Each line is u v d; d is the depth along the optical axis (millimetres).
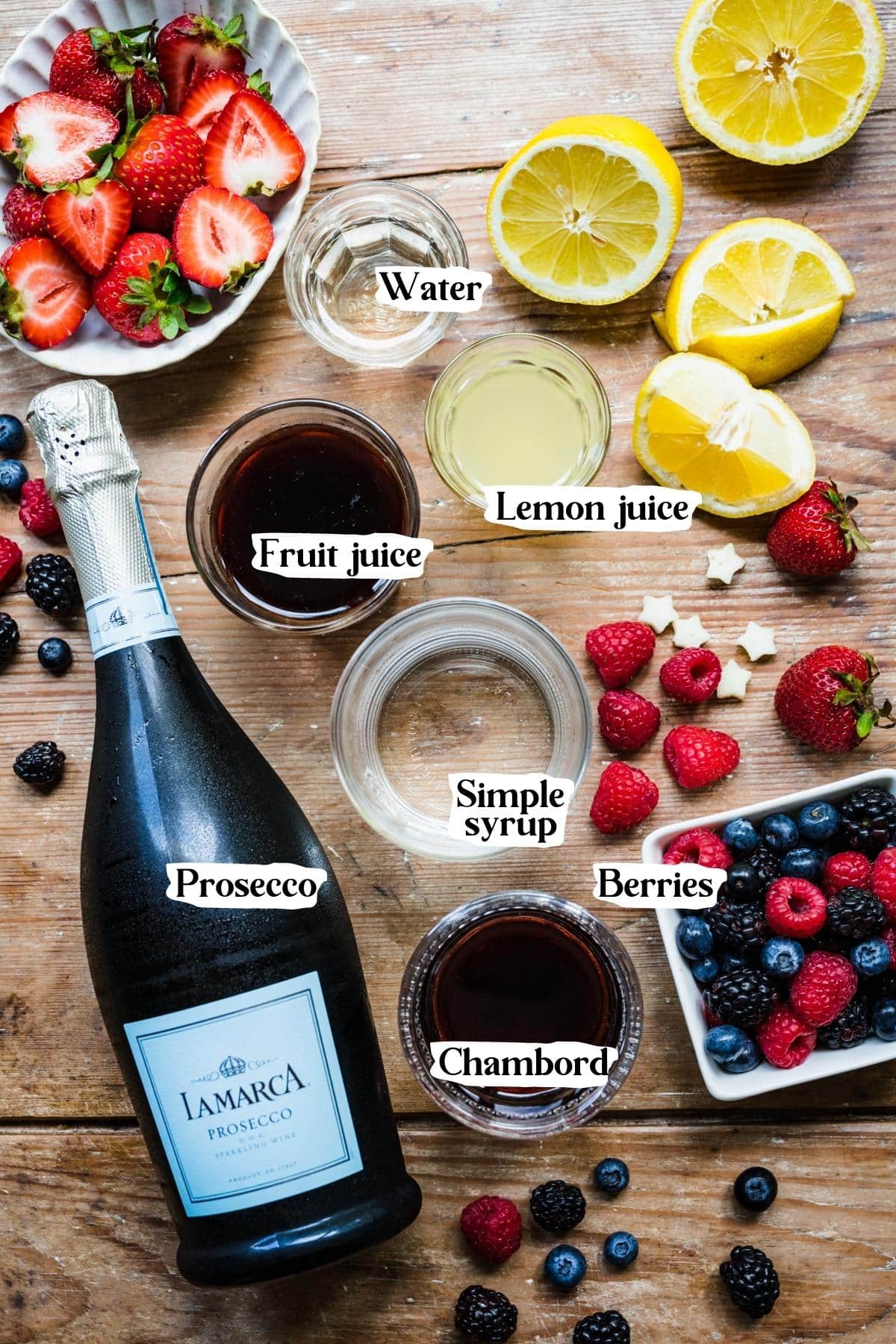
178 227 1086
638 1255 1139
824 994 1017
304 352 1183
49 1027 1178
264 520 1111
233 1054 946
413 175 1181
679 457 1133
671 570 1169
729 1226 1137
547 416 1142
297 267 1154
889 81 1167
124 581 941
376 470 1110
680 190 1096
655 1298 1135
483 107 1176
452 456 1140
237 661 1174
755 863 1072
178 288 1095
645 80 1170
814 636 1167
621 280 1131
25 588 1178
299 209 1119
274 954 981
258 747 1170
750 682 1171
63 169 1111
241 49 1125
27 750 1157
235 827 1013
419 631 1165
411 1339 1144
